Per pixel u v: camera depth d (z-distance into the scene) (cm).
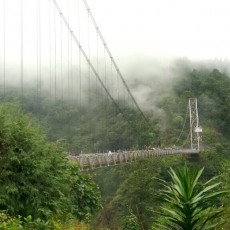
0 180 742
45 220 747
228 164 1661
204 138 6009
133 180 3588
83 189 1138
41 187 777
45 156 809
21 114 826
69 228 692
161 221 384
